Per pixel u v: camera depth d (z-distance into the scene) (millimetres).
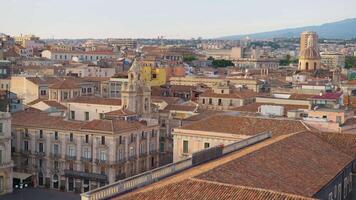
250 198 52344
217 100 199750
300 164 72188
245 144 87188
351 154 86375
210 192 54062
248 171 64062
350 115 126188
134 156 143000
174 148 115875
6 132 130750
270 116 125125
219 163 67938
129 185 62469
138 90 167750
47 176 143625
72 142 140000
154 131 152125
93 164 137125
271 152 73438
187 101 198750
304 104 153125
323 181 68375
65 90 188625
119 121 142000
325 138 92500
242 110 149750
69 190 140250
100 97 194500
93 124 139000
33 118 148250
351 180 84938
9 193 133375
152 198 54531
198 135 112625
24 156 146125
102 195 58812
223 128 111562
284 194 53375
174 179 61438
